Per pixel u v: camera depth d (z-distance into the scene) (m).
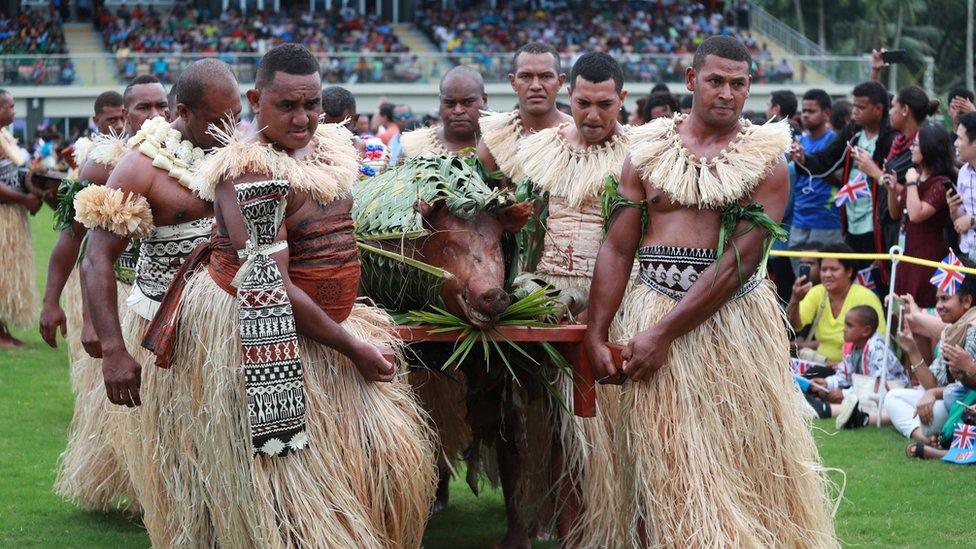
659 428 4.46
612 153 5.49
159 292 4.80
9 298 10.27
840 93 34.16
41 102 33.72
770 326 4.62
